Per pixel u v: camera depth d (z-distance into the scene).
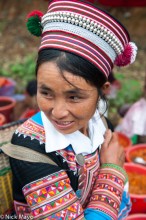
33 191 1.08
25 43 7.16
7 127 1.46
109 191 1.15
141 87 5.03
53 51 0.98
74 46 0.98
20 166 1.10
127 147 2.90
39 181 1.08
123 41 1.11
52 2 1.08
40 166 1.09
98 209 1.12
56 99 1.01
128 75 5.64
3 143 1.39
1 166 1.30
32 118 1.19
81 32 1.00
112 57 1.09
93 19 1.01
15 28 7.77
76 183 1.19
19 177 1.12
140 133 3.03
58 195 1.08
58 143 1.12
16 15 8.29
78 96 1.00
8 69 5.89
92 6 1.01
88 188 1.23
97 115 1.33
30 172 1.08
